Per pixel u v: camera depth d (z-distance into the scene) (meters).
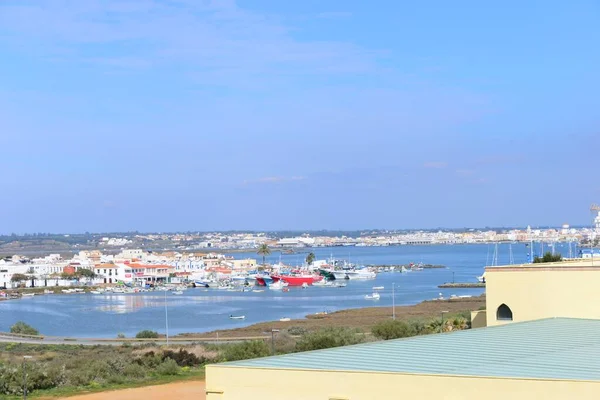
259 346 87.56
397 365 31.83
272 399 31.84
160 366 83.12
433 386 28.98
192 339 126.62
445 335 41.72
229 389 32.72
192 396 68.19
